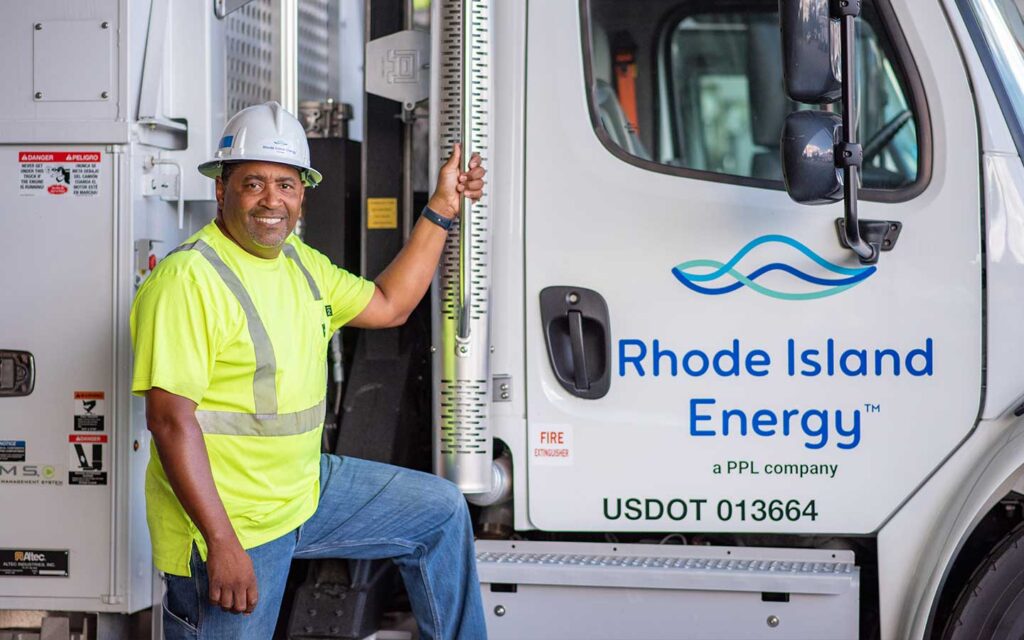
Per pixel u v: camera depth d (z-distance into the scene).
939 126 3.33
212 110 3.52
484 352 3.36
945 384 3.32
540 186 3.42
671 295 3.39
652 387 3.40
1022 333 3.29
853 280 3.33
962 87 3.32
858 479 3.35
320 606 3.44
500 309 3.44
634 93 4.41
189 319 2.83
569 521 3.45
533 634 3.46
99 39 3.35
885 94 3.49
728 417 3.38
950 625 3.29
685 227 3.38
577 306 3.41
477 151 3.31
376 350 3.65
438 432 3.37
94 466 3.36
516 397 3.45
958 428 3.32
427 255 3.29
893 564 3.35
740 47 4.50
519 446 3.45
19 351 3.38
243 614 2.97
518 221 3.43
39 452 3.38
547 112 3.43
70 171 3.36
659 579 3.37
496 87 3.44
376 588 3.52
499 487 3.44
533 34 3.44
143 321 2.84
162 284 2.85
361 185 3.76
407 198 3.64
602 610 3.43
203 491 2.79
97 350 3.36
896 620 3.35
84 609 3.38
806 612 3.35
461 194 3.27
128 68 3.35
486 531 3.56
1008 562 3.24
